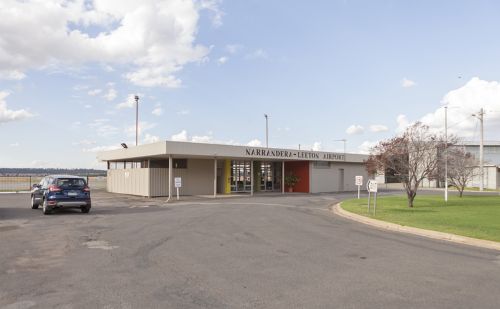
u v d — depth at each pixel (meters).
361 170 47.22
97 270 7.95
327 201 28.25
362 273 7.92
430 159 24.98
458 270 8.27
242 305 5.94
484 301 6.25
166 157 33.44
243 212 19.69
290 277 7.55
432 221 15.92
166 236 12.18
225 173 36.56
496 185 58.75
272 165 41.53
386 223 15.42
